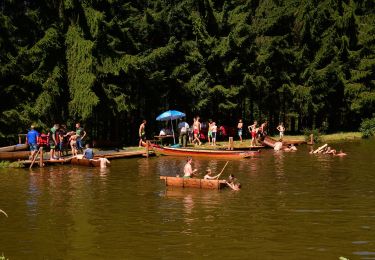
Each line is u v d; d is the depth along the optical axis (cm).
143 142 3941
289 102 5531
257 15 5519
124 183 2359
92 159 3022
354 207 1809
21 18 3772
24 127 3547
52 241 1407
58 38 3738
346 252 1295
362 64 5675
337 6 5872
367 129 5272
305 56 5519
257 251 1305
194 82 4466
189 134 4306
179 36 4619
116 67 3800
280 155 3628
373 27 5800
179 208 1812
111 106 3856
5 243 1392
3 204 1884
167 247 1342
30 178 2508
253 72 5044
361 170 2761
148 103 4572
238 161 3259
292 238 1420
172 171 2778
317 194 2059
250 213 1727
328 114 5747
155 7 4469
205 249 1323
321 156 3525
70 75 3734
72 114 3722
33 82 3641
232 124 5162
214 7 4984
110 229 1527
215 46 4703
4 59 3519
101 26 3797
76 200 1956
